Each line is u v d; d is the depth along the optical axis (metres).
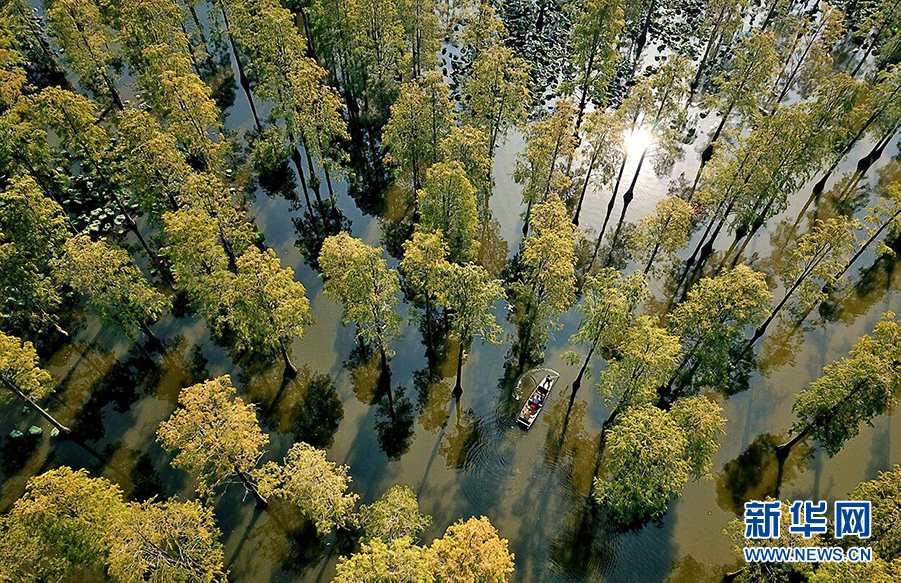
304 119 66.56
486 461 56.59
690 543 51.50
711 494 54.31
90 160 66.19
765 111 85.75
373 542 41.16
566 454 56.94
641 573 50.06
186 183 59.66
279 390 61.38
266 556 50.41
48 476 42.75
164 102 71.56
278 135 75.69
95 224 74.19
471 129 66.00
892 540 42.28
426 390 62.00
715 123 88.44
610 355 63.91
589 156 69.75
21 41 92.00
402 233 77.06
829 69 93.31
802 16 104.19
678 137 86.06
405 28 85.25
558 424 58.97
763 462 56.50
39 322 64.62
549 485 55.09
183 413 45.31
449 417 59.78
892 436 57.84
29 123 65.00
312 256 73.69
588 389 61.69
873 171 82.06
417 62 89.50
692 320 54.22
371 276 52.03
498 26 84.88
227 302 54.69
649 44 103.25
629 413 47.97
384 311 54.00
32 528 41.03
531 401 59.16
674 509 53.25
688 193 80.06
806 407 51.56
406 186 82.50
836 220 59.62
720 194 66.12
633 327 52.94
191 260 55.97
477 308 51.94
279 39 67.56
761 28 98.88
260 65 72.56
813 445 57.06
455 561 38.03
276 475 50.06
